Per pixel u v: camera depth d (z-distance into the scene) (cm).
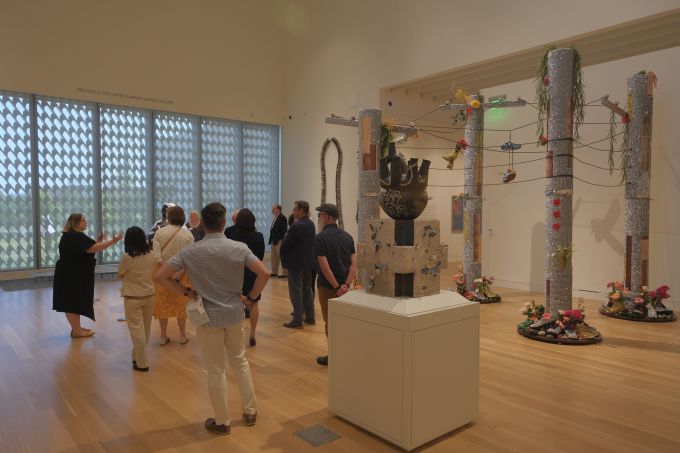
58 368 432
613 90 743
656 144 700
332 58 1172
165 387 386
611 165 682
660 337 543
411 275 300
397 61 1023
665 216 694
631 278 650
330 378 332
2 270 917
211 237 304
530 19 806
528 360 458
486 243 912
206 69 1167
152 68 1079
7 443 292
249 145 1272
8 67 899
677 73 679
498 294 783
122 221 1053
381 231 308
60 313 656
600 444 290
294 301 578
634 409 343
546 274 546
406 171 298
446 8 928
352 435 303
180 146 1141
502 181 821
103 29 1010
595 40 770
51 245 964
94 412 338
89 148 1005
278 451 282
